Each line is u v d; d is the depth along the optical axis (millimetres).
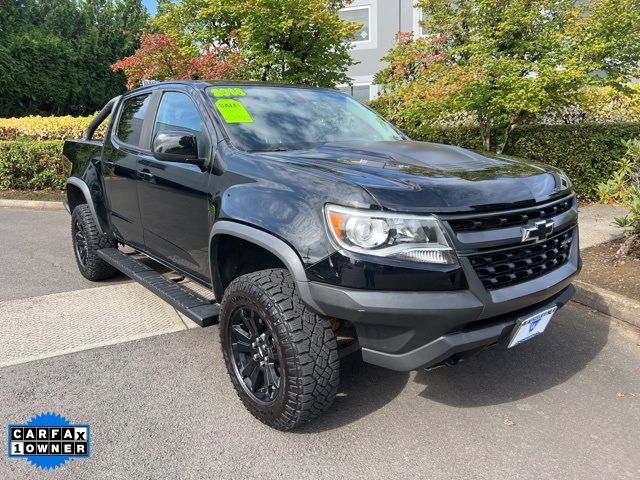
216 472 2557
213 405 3121
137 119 4375
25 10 25703
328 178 2615
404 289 2396
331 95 4277
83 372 3504
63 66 21047
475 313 2447
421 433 2850
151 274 4148
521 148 8664
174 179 3568
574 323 4254
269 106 3730
